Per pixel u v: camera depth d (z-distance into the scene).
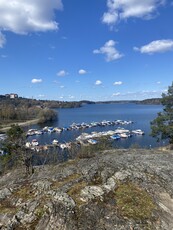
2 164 30.86
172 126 38.00
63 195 13.56
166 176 16.39
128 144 85.31
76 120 177.38
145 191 14.55
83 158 22.23
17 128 29.77
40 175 18.94
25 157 26.34
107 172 16.72
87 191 14.02
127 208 12.68
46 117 168.75
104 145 44.50
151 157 20.22
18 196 14.82
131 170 17.05
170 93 39.56
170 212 12.97
